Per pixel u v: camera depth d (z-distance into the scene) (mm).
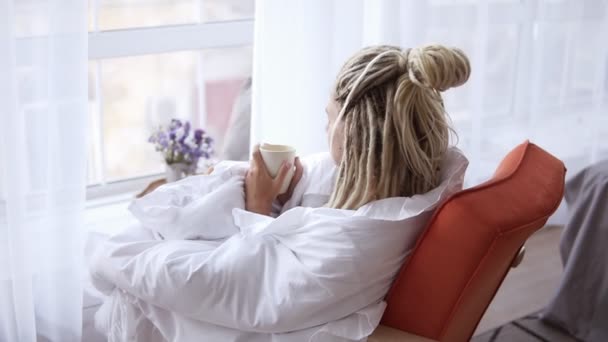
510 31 2576
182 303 1246
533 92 2674
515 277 2543
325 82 2100
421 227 1325
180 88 3283
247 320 1226
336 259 1215
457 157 1387
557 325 2236
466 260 1221
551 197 1332
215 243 1371
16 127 1564
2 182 1582
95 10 2172
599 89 2754
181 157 2238
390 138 1282
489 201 1244
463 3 2396
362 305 1260
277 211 1497
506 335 2201
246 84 2469
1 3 1485
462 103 2529
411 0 2264
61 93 1610
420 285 1266
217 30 2342
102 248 1369
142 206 1385
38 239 1714
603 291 2119
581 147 2818
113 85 3109
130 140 3191
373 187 1302
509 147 2697
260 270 1249
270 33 1976
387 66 1278
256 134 2041
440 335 1275
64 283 1732
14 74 1537
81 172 1678
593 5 2672
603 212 2096
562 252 2230
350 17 2115
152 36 2227
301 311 1205
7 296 1653
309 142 2137
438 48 1242
